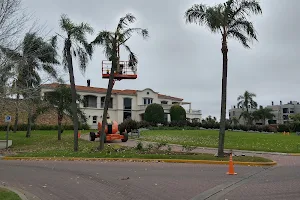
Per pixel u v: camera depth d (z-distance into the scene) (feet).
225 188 32.65
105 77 92.32
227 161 54.03
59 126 100.17
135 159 58.90
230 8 59.67
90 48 71.56
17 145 90.94
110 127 98.84
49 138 104.58
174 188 32.86
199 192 30.78
